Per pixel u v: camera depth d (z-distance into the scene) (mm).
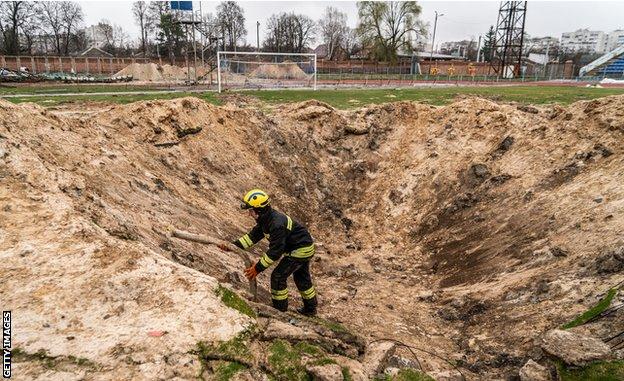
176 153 10508
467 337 6465
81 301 4043
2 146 5340
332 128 14781
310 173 13539
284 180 12828
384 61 51344
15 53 51375
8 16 50500
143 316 4031
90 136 8203
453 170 12367
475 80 41375
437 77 43062
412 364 5219
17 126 6316
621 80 40500
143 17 64750
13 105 6707
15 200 4848
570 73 50281
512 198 10078
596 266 6344
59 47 60844
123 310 4062
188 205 8648
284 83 27312
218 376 3658
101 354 3609
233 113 13383
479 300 7223
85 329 3822
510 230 9070
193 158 10883
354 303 7805
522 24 43188
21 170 5227
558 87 28531
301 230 5535
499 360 5555
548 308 6098
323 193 13094
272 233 5219
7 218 4625
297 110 15008
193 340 3859
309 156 13961
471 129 13234
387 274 9391
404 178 13250
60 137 7180
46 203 4938
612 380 4184
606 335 4977
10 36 51250
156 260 4664
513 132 12070
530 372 4582
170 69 43188
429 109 14969
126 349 3680
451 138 13406
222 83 27125
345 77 40344
